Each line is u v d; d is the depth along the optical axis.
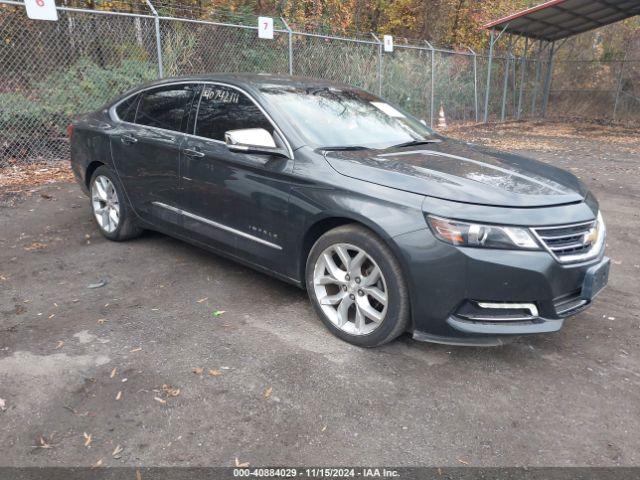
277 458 2.46
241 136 3.54
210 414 2.74
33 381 2.98
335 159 3.49
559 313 3.09
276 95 4.02
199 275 4.55
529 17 17.58
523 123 19.70
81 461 2.41
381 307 3.34
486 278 2.91
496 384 3.07
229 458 2.45
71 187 7.50
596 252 3.21
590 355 3.42
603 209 7.12
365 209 3.16
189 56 11.35
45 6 7.75
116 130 5.00
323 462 2.44
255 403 2.83
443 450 2.54
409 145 4.07
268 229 3.76
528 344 3.54
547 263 2.94
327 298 3.54
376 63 14.62
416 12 21.11
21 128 8.76
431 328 3.10
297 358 3.27
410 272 3.02
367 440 2.59
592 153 12.55
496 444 2.59
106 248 5.18
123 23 10.35
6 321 3.68
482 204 2.98
